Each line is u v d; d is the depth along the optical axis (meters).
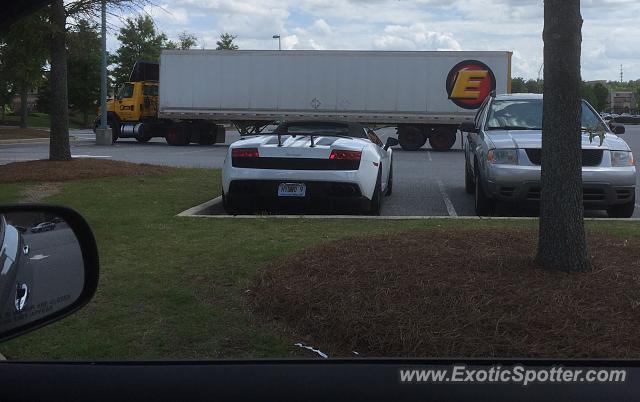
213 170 13.30
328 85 25.09
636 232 6.77
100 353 3.96
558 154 4.66
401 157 21.09
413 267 4.93
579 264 4.71
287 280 4.89
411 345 3.90
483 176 8.26
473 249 5.45
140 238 6.70
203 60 26.14
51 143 13.20
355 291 4.53
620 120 77.19
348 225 7.35
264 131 10.00
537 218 7.88
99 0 12.27
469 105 24.08
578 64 4.55
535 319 4.02
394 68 24.52
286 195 7.77
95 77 50.31
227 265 5.62
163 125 28.47
